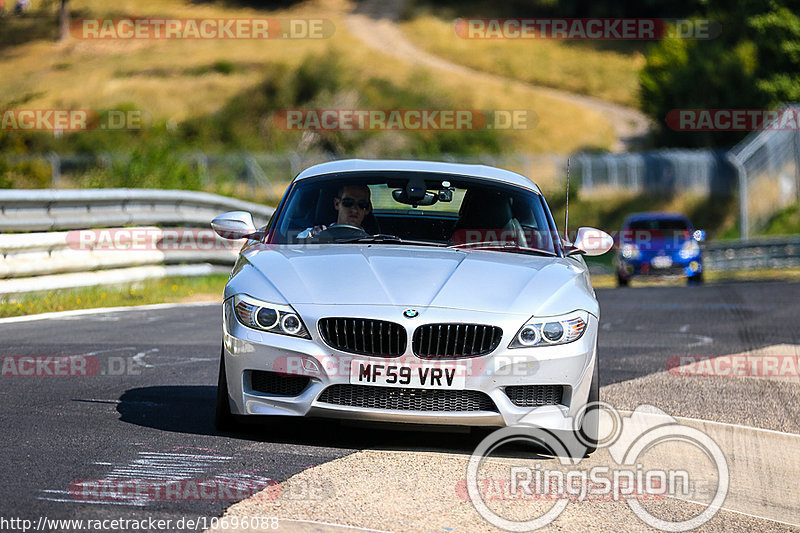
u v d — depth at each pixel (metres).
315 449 18.00
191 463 16.58
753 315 45.81
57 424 19.09
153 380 24.66
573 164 148.12
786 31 173.12
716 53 176.50
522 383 17.75
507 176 23.30
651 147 182.88
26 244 39.00
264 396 17.92
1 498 14.14
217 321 37.78
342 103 169.12
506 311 17.89
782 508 16.41
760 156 139.75
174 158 82.06
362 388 17.61
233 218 21.67
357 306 17.61
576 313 18.47
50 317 36.75
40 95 81.19
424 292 18.05
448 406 17.67
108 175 76.00
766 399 25.17
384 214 21.52
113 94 196.12
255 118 169.75
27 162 75.44
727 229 137.38
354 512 14.43
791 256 107.31
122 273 46.06
